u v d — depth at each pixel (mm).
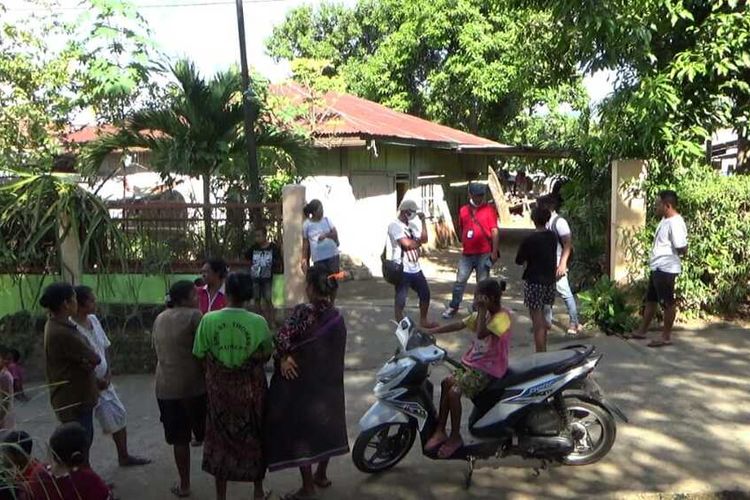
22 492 3408
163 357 4852
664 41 9531
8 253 8039
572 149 10922
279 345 4539
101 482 3643
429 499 4781
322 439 4617
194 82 9758
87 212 8086
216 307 5785
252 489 5047
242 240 8664
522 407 4938
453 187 22109
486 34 22094
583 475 5047
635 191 9016
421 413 5027
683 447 5422
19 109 12023
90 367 4719
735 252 8812
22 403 6934
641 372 7156
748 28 8523
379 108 19875
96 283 8297
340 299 11773
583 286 10555
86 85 12078
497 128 25094
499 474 5141
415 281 8570
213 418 4559
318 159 13352
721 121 9070
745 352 7750
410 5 23031
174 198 9961
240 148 10000
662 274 7883
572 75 10945
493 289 5012
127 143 9945
